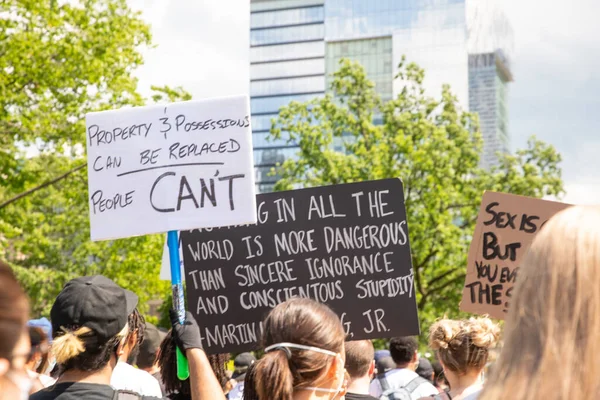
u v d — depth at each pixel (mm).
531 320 1229
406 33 121188
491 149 135250
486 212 4047
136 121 3518
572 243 1229
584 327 1186
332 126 24281
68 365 2576
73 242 24453
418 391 4875
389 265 3650
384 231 3674
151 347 4797
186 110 3473
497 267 4004
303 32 121875
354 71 24391
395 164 23047
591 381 1159
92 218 3514
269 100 120000
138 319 3096
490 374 1260
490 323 3305
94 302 2590
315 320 2336
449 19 120438
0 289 1436
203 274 3771
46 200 21469
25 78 13547
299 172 23938
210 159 3418
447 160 22828
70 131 13953
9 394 1420
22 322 1455
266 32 122500
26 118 13320
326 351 2307
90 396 2512
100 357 2580
